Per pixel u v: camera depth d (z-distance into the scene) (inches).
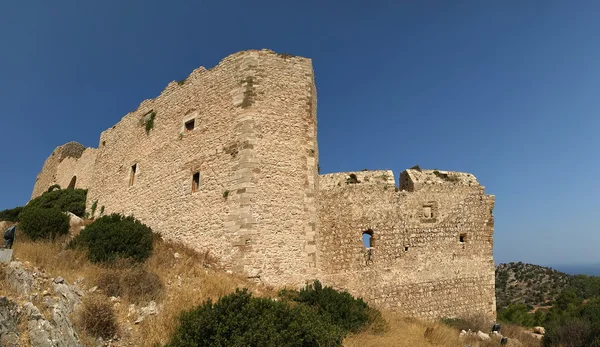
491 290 819.4
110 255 477.4
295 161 610.5
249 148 581.9
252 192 563.2
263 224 557.3
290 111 629.3
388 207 773.3
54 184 1585.9
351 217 750.5
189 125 713.0
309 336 321.7
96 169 1047.0
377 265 741.9
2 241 521.0
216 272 519.2
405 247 767.7
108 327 327.0
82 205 1107.9
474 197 845.8
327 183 766.5
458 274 795.4
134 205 802.8
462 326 706.8
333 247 728.3
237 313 320.8
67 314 322.7
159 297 398.3
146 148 813.2
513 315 1269.7
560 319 733.3
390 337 488.1
